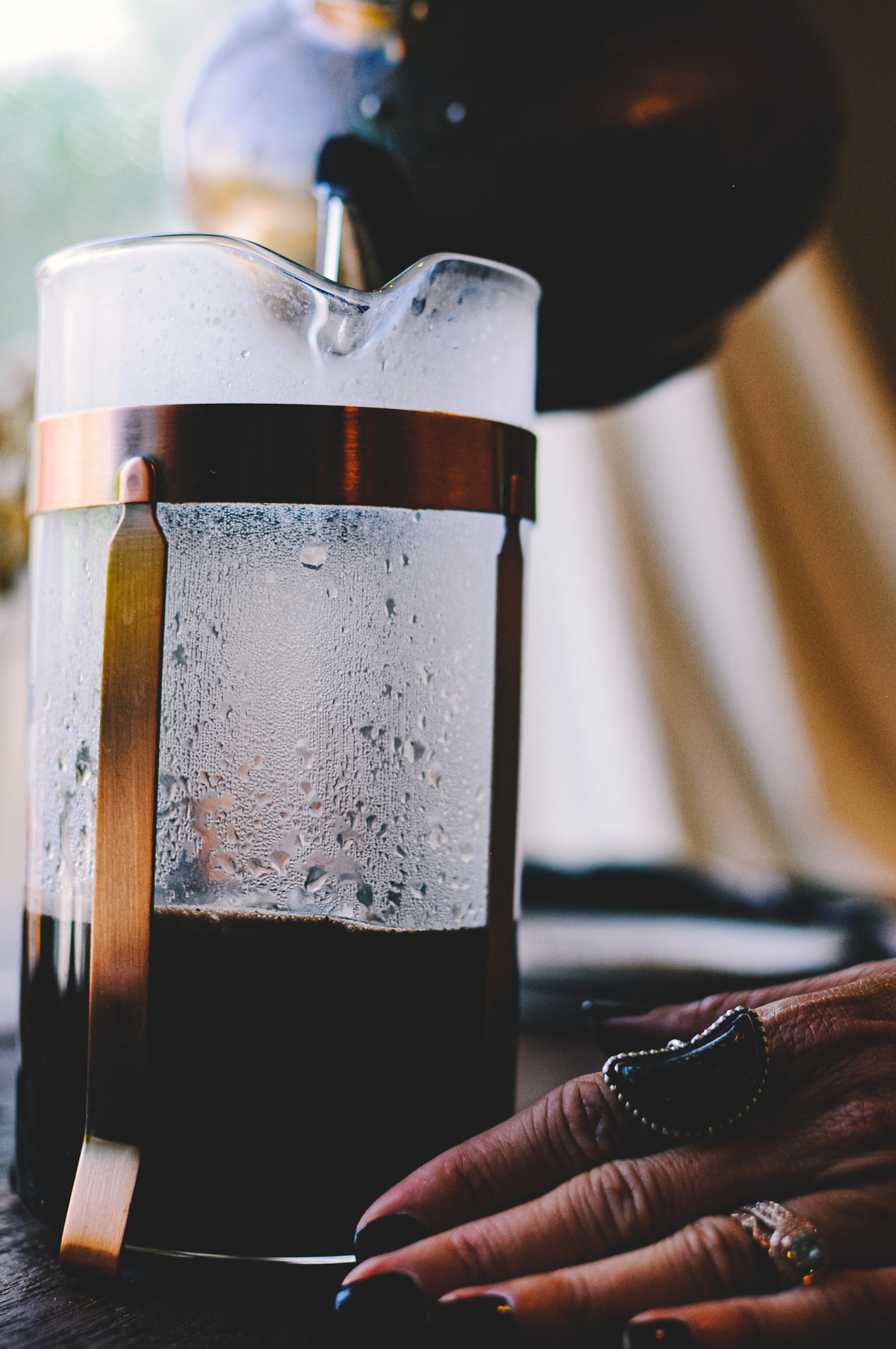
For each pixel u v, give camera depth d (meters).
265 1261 0.34
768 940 0.71
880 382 1.33
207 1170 0.35
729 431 1.40
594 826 1.50
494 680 0.38
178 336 0.36
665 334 0.54
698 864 0.90
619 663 1.48
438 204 0.48
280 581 0.36
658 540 1.45
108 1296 0.35
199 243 0.36
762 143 0.49
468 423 0.37
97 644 0.37
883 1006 0.36
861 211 1.31
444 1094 0.36
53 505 0.38
